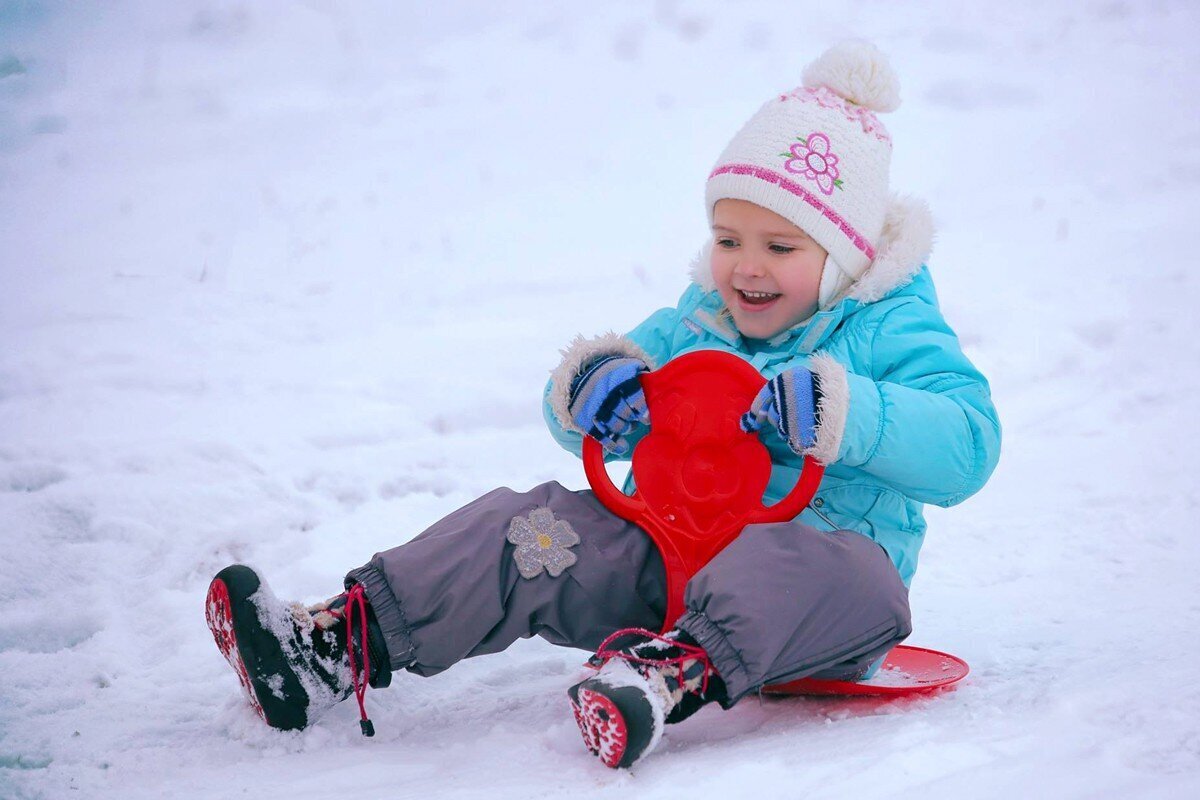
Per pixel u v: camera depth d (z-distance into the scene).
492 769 3.18
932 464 3.70
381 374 8.14
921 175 12.33
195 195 13.20
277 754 3.46
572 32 18.84
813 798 2.65
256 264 11.00
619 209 12.24
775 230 4.18
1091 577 4.90
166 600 4.88
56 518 5.62
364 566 3.61
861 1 18.95
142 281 10.34
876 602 3.38
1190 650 3.77
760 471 3.77
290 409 7.48
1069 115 13.75
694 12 19.00
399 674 4.15
